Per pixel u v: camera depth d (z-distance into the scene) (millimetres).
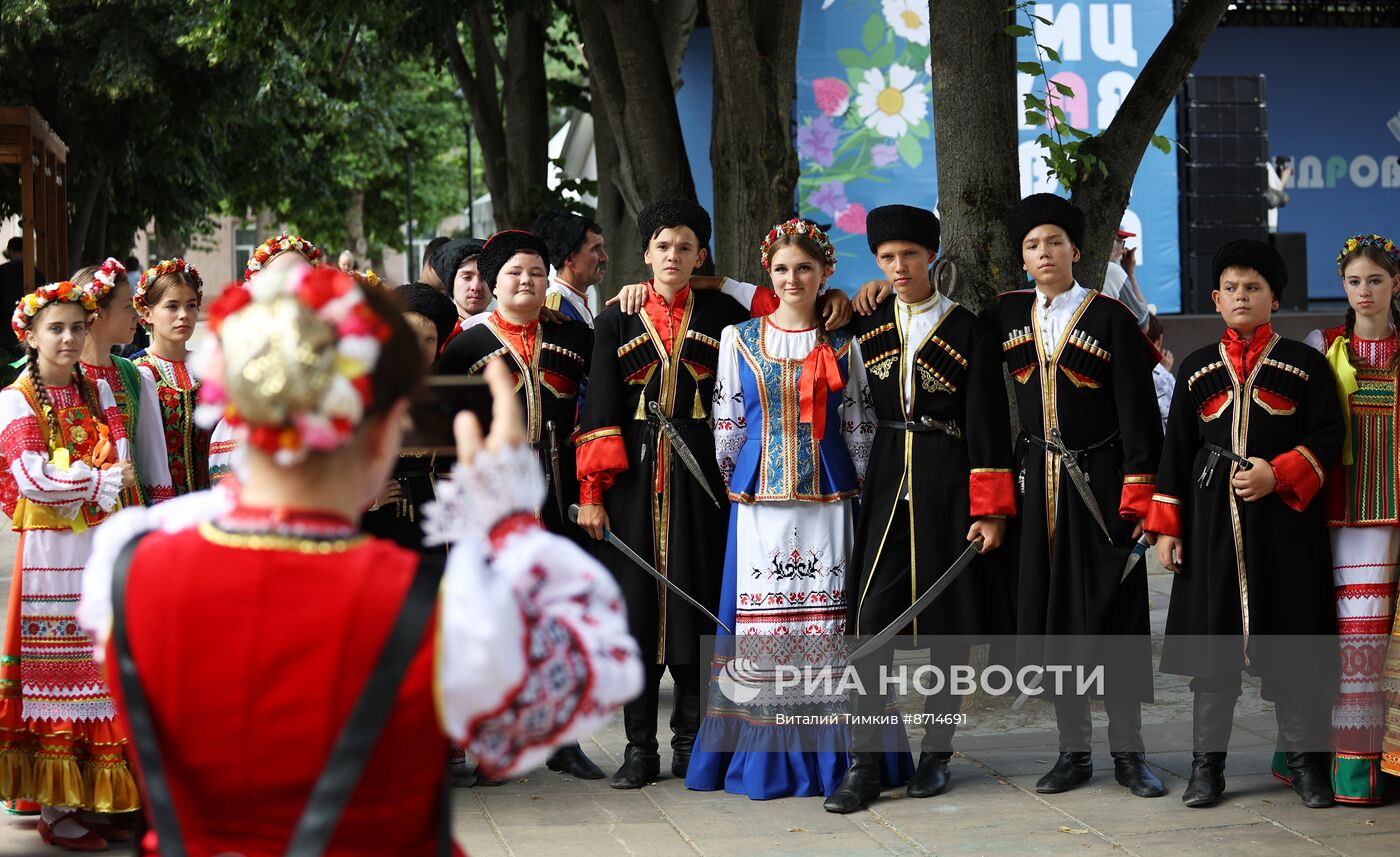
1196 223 12188
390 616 1713
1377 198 14477
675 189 8547
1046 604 4734
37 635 4227
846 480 4750
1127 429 4645
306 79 20828
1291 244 12461
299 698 1707
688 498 4793
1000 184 6184
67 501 4176
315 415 1710
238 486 1873
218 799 1733
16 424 4180
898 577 4660
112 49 19062
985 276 6156
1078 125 11469
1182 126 12172
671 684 6430
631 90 8461
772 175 7371
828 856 4141
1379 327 4594
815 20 11359
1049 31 11391
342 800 1685
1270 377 4520
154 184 22625
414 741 1727
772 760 4719
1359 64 14367
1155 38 11469
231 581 1730
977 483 4613
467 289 6109
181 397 4652
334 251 31797
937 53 6227
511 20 12414
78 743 4242
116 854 4281
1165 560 4641
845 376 4738
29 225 14070
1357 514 4570
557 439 4977
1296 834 4301
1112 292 8109
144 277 4664
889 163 11508
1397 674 4430
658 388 4797
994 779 4902
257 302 1769
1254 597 4500
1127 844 4219
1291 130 14336
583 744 5406
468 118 25453
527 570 1807
